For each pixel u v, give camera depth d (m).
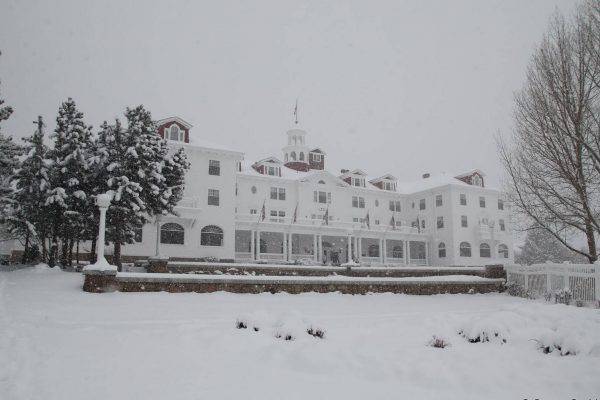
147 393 5.83
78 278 20.72
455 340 10.30
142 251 37.50
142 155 27.52
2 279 20.23
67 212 25.66
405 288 23.17
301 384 6.56
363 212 57.50
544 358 8.49
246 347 8.91
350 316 14.73
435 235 56.91
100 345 8.70
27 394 5.64
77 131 27.36
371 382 6.83
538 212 21.83
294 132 60.19
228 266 26.83
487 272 26.56
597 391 6.64
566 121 19.67
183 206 38.94
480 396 6.37
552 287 22.50
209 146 42.12
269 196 51.12
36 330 10.02
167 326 11.16
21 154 28.09
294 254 51.06
